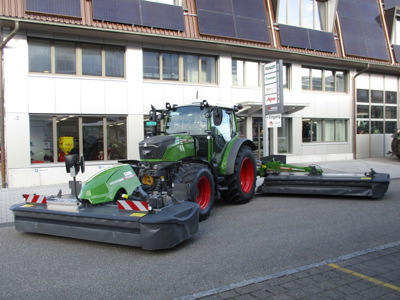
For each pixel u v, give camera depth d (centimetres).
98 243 530
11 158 1047
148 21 1195
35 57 1098
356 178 830
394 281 376
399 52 1919
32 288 375
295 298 338
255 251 479
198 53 1362
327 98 1747
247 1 1444
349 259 443
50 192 956
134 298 346
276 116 1066
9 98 1045
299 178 870
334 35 1711
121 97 1208
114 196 554
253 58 1494
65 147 1138
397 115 2017
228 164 759
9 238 565
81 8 1106
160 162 635
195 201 615
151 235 457
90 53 1177
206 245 509
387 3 1962
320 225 611
